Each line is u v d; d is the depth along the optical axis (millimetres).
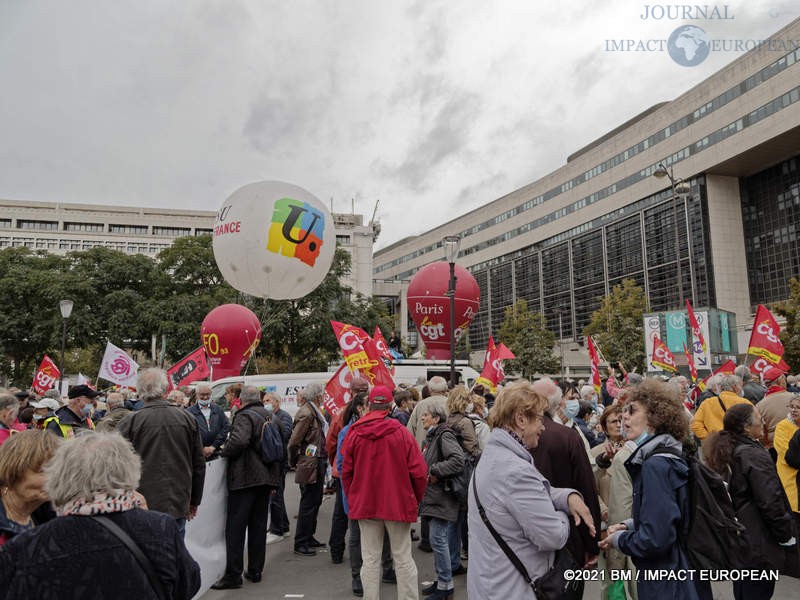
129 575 1921
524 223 91250
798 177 56750
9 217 95312
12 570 1904
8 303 35500
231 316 12578
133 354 37844
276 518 7730
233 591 5586
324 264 11008
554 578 2668
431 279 19281
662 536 2760
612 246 73250
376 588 4840
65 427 6109
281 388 13766
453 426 5723
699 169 60750
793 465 5059
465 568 6297
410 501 4816
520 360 53469
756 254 61250
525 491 2656
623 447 4023
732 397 6918
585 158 78688
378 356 7742
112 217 98750
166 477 4562
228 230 10508
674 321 29266
